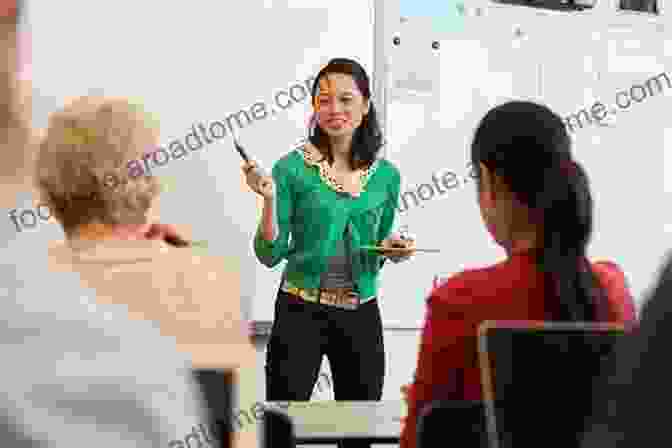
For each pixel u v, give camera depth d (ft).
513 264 4.98
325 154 9.89
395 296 13.60
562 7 14.98
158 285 2.98
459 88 14.28
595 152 15.16
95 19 11.95
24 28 1.46
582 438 1.84
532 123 4.95
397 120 13.84
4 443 1.32
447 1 14.16
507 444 4.49
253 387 2.80
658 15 15.60
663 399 1.59
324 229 9.77
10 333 1.36
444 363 4.92
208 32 12.59
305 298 9.77
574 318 4.82
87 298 1.45
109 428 1.36
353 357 9.86
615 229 15.19
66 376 1.35
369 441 5.90
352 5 13.47
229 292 3.15
